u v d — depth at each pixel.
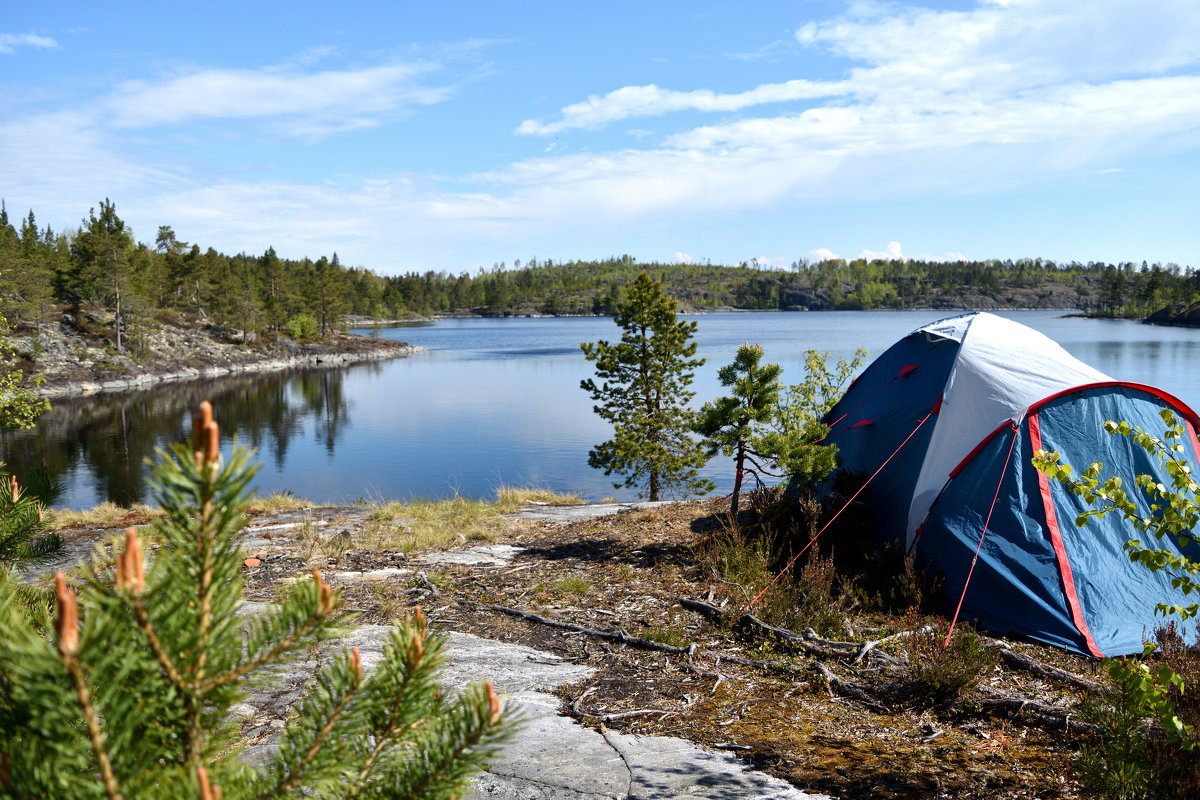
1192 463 7.30
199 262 86.12
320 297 97.00
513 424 37.69
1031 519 7.00
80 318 65.06
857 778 3.88
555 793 3.66
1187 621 6.34
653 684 5.25
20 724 1.13
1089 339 87.94
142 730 1.28
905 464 8.16
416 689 1.63
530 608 6.98
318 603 1.40
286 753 1.52
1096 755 3.51
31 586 2.59
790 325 154.00
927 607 6.95
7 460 28.84
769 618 6.28
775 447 8.49
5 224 84.06
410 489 24.42
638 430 18.72
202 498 1.23
